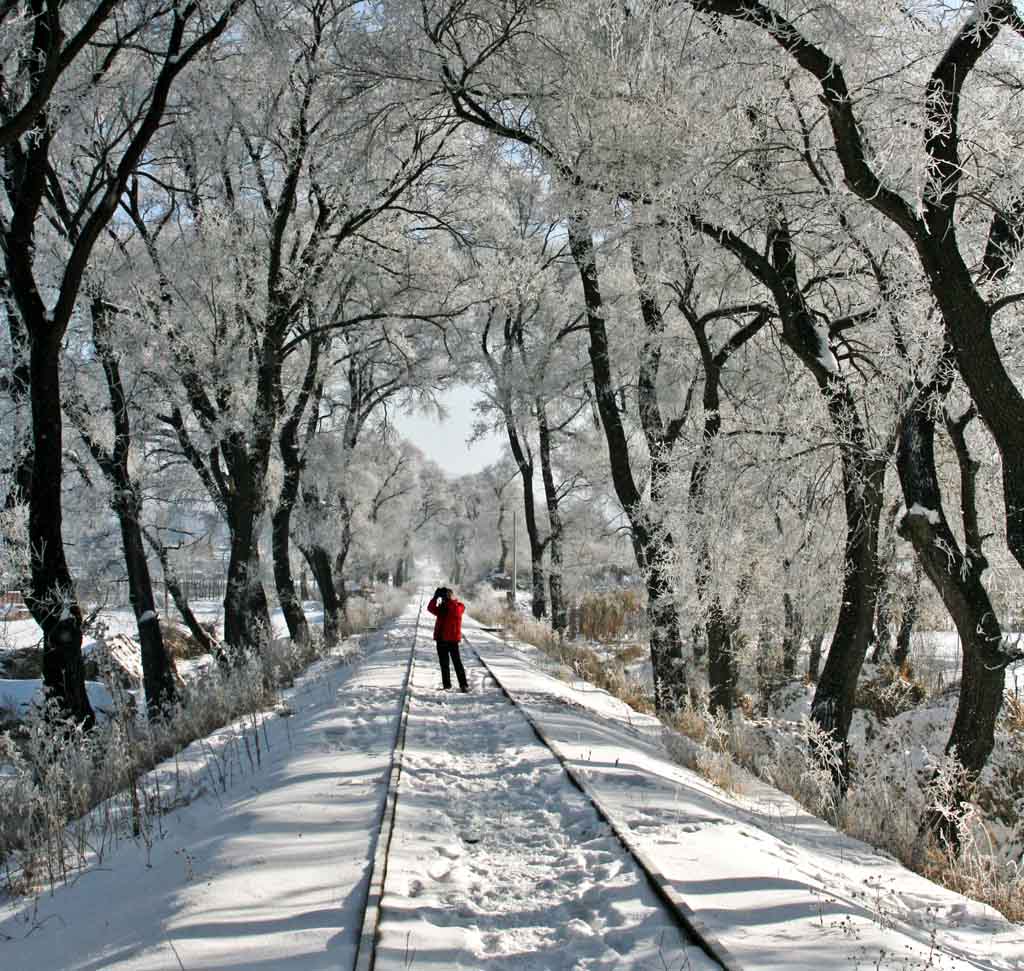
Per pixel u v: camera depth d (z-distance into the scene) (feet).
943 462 41.96
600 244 39.50
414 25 36.19
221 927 14.61
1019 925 18.56
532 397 81.30
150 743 37.32
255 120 56.34
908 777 36.58
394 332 81.15
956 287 25.80
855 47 27.32
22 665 72.84
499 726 34.78
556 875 17.72
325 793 23.67
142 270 57.93
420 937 14.10
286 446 81.46
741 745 38.63
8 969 15.48
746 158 34.81
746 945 13.71
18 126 33.14
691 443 45.85
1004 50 31.14
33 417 39.14
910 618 55.21
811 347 34.91
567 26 32.24
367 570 182.09
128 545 62.95
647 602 52.70
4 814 26.66
